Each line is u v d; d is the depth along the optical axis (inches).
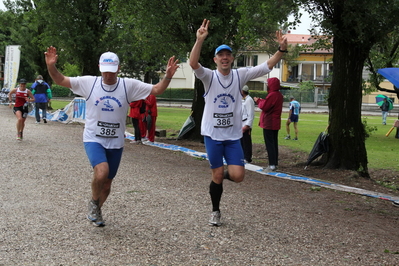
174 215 221.9
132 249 172.2
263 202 264.5
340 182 367.2
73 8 871.7
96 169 183.0
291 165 445.7
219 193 207.3
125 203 240.5
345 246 189.5
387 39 407.5
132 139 583.2
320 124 1043.3
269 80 382.3
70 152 418.0
